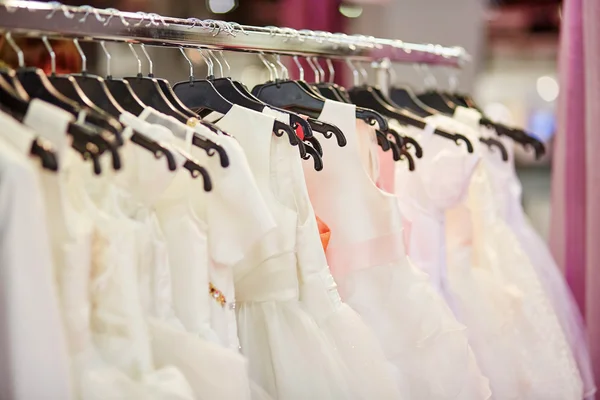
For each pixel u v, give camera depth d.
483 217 1.62
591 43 1.60
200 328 1.04
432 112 1.62
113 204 0.97
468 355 1.29
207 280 1.06
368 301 1.28
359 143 1.31
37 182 0.81
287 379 1.14
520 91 4.60
